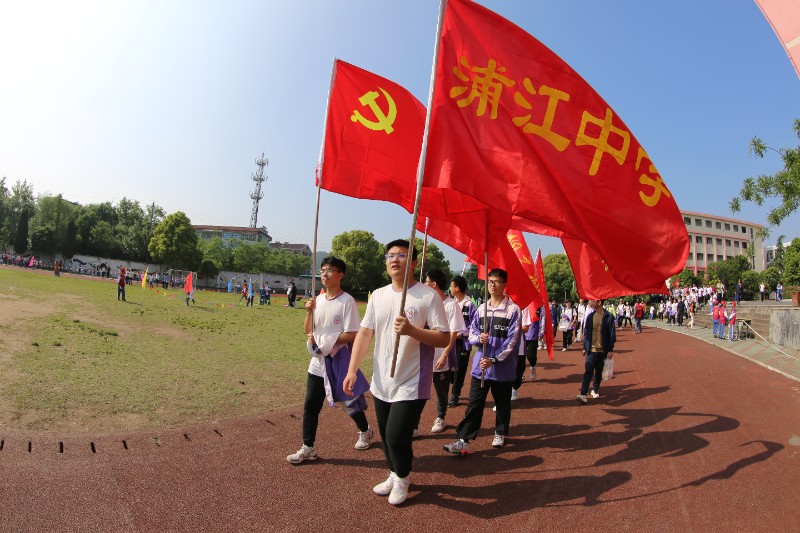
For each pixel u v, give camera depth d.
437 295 4.11
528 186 4.23
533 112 4.38
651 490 4.20
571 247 7.50
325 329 4.77
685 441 5.61
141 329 13.47
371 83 5.94
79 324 12.52
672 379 10.05
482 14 4.52
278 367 9.82
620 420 6.66
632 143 4.39
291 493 4.04
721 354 14.54
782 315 16.62
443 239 7.12
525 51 4.46
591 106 4.40
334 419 6.45
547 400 8.18
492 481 4.39
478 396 5.18
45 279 29.23
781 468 4.70
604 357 8.02
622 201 4.32
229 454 4.93
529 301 6.90
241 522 3.51
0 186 66.69
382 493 4.05
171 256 51.16
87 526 3.34
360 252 56.47
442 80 4.36
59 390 6.56
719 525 3.55
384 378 4.02
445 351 5.65
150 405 6.39
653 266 4.32
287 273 67.31
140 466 4.47
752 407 7.30
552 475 4.55
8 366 7.43
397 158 5.85
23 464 4.29
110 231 61.59
